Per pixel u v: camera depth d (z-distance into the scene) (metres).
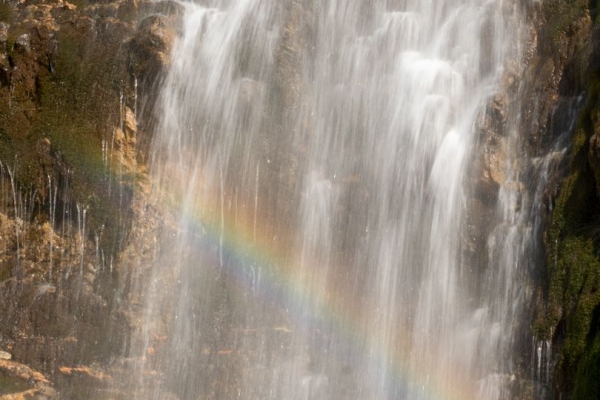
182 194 26.81
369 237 26.55
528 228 24.36
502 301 24.34
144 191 26.00
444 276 25.47
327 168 27.44
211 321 26.08
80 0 29.41
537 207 24.36
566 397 21.86
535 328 22.89
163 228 26.09
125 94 26.94
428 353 25.22
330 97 28.02
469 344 24.55
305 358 26.09
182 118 27.16
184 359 25.62
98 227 25.88
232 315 26.25
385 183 26.67
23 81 27.14
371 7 28.98
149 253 25.75
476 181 25.47
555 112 25.30
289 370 25.84
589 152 22.73
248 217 27.06
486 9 27.53
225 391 25.55
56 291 25.48
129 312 25.30
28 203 26.38
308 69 28.39
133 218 25.70
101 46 27.36
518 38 26.83
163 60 26.81
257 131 27.31
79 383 24.92
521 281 24.09
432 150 26.22
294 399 25.70
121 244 25.61
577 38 25.55
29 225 26.25
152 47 26.91
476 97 26.61
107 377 24.92
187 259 26.33
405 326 25.69
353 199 26.88
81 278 25.59
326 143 27.69
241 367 25.72
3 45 27.23
